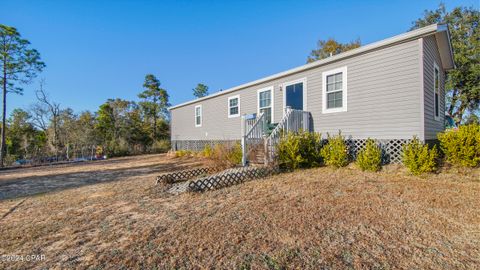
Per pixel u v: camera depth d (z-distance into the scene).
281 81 9.62
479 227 2.78
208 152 10.74
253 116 10.62
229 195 4.64
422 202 3.64
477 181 4.59
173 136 18.72
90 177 8.26
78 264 2.30
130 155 22.28
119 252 2.51
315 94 8.30
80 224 3.42
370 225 2.93
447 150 5.75
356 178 5.39
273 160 6.82
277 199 4.14
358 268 2.06
